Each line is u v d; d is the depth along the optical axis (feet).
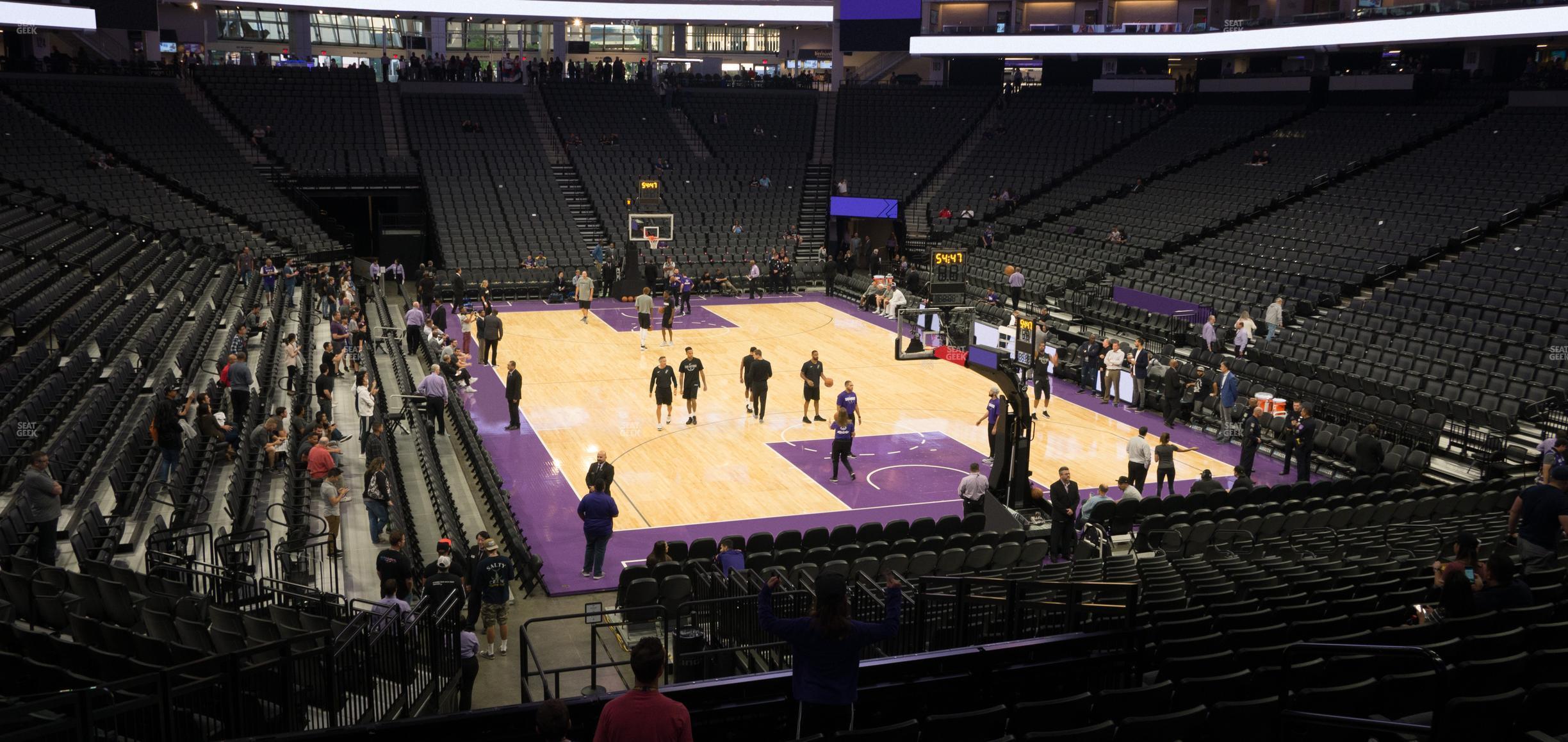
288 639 26.17
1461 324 78.69
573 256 128.98
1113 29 139.64
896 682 23.26
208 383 64.18
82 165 108.78
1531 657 22.76
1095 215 124.88
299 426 59.41
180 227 105.09
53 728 19.89
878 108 158.20
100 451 50.29
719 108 158.81
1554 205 94.07
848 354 99.86
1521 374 69.97
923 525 53.67
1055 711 22.33
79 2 119.55
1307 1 139.23
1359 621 28.71
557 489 63.98
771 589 18.52
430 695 33.73
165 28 159.74
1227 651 26.27
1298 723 22.25
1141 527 52.47
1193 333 90.48
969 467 68.18
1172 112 141.79
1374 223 100.12
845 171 150.30
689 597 44.06
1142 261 111.04
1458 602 25.64
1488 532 45.03
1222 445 75.51
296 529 44.65
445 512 51.24
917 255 134.51
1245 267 99.86
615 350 100.07
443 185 133.18
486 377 89.30
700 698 20.77
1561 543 38.83
